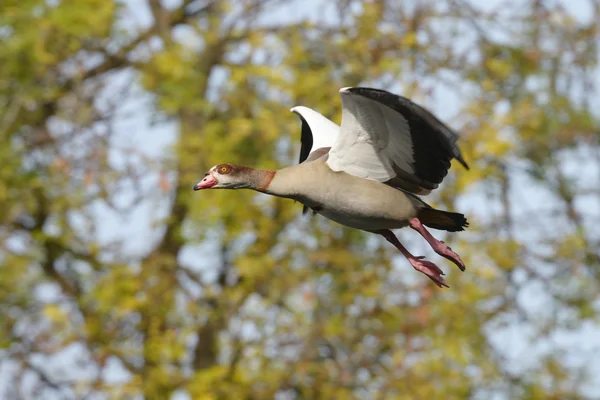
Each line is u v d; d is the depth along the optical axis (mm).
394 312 16109
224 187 10438
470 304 16328
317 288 16406
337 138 10000
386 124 9773
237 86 16734
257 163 16438
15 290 16547
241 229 16328
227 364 16312
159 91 16859
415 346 15773
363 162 10039
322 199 10102
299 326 15984
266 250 16500
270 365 15922
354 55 16562
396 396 15688
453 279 16453
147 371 16109
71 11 16656
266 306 16172
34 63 16844
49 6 16797
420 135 9789
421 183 10172
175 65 16797
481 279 16828
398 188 10195
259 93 16812
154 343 15781
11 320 16500
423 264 10469
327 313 16125
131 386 15828
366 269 16328
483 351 16656
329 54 16609
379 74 16375
